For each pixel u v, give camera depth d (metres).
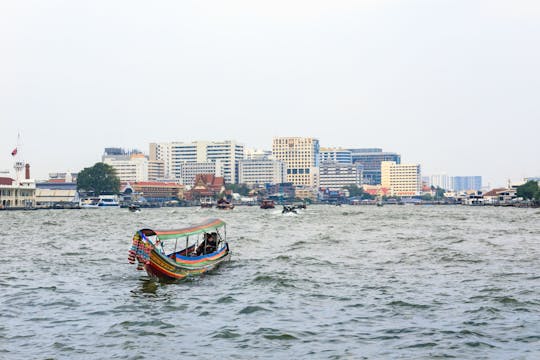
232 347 29.92
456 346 29.78
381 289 44.34
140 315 36.44
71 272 53.06
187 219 166.75
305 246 76.19
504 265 56.94
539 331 32.25
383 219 161.62
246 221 149.62
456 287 44.97
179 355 28.73
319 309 37.81
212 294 42.69
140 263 47.19
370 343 30.44
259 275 49.38
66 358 28.30
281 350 29.41
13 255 66.62
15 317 36.00
